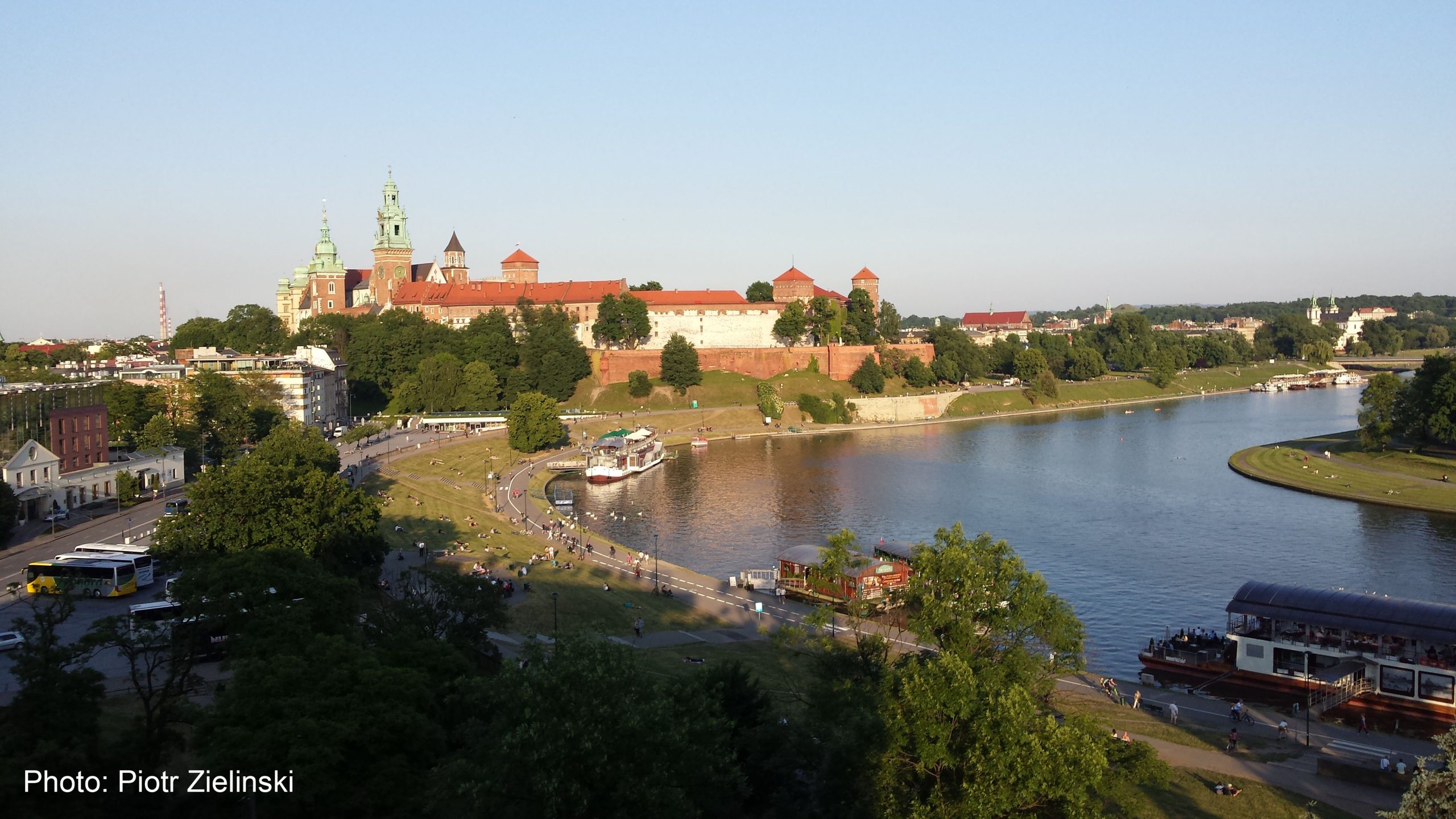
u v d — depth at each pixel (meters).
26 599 91.94
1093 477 198.75
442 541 134.75
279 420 199.88
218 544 89.50
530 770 45.19
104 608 89.94
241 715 51.50
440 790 48.38
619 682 48.69
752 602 114.50
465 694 59.19
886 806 49.94
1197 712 83.50
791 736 59.47
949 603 66.44
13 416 131.62
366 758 51.47
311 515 93.75
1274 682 91.38
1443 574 126.06
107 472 138.75
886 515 165.00
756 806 56.50
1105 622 110.00
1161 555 137.00
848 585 108.19
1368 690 87.31
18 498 120.12
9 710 50.88
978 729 50.16
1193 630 106.38
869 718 51.59
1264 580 124.81
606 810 45.72
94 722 52.62
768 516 165.75
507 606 95.19
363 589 93.69
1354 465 199.38
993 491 184.38
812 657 81.81
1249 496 179.12
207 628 66.69
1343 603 91.25
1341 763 68.06
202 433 174.12
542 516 161.25
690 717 52.47
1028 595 66.62
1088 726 55.50
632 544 146.62
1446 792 43.72
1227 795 64.81
